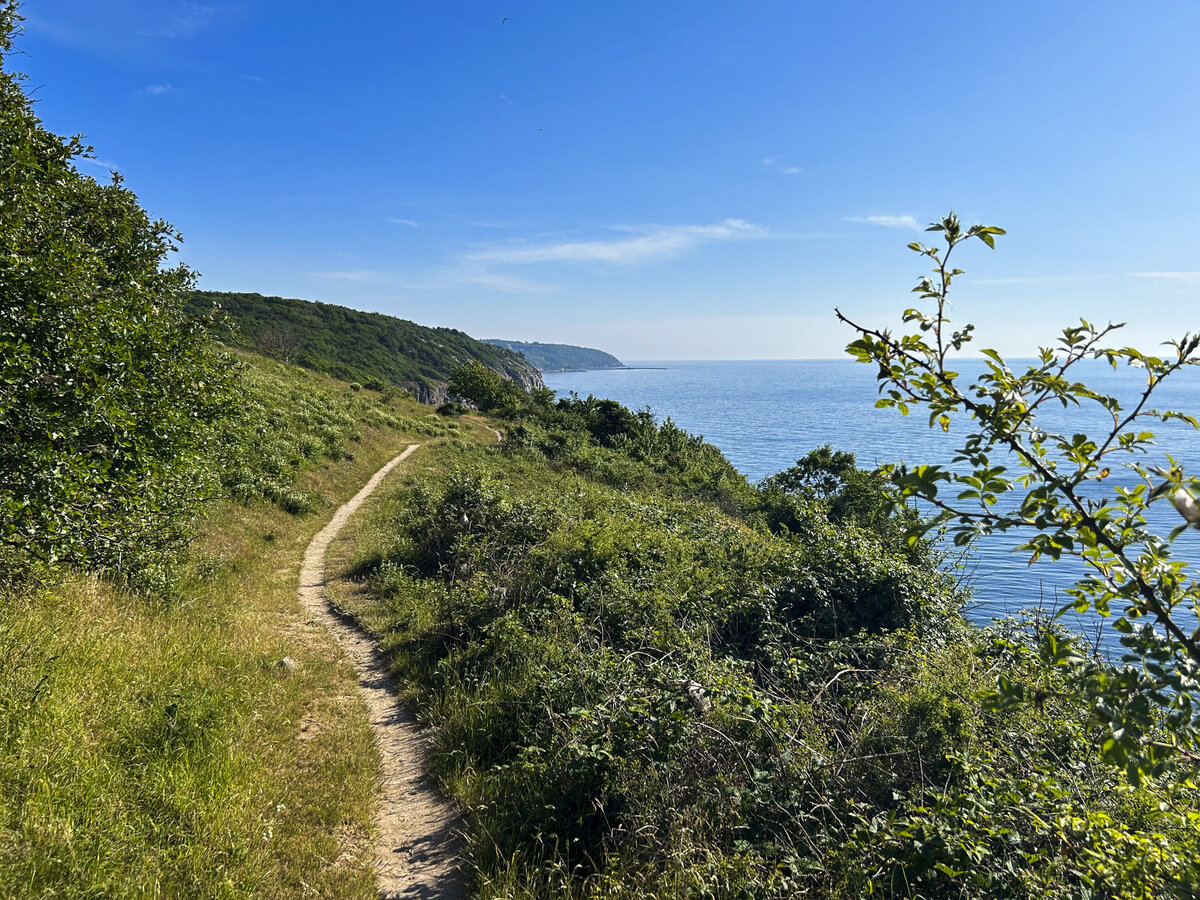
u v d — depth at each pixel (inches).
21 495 245.8
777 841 188.2
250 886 178.1
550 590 431.5
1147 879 124.5
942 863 157.5
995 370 96.6
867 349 100.7
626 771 221.5
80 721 211.2
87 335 285.9
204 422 427.5
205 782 212.1
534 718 277.6
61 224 334.6
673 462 1847.9
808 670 308.8
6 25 403.9
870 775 213.0
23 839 161.5
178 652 304.3
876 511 104.9
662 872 186.2
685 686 253.3
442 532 600.7
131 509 338.6
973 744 210.1
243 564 557.6
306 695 323.9
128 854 172.2
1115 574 97.2
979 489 95.0
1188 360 85.7
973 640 328.5
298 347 3198.8
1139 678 90.2
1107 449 90.5
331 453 1152.8
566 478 1127.0
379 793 250.5
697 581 439.8
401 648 394.3
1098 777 183.0
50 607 275.4
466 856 210.1
